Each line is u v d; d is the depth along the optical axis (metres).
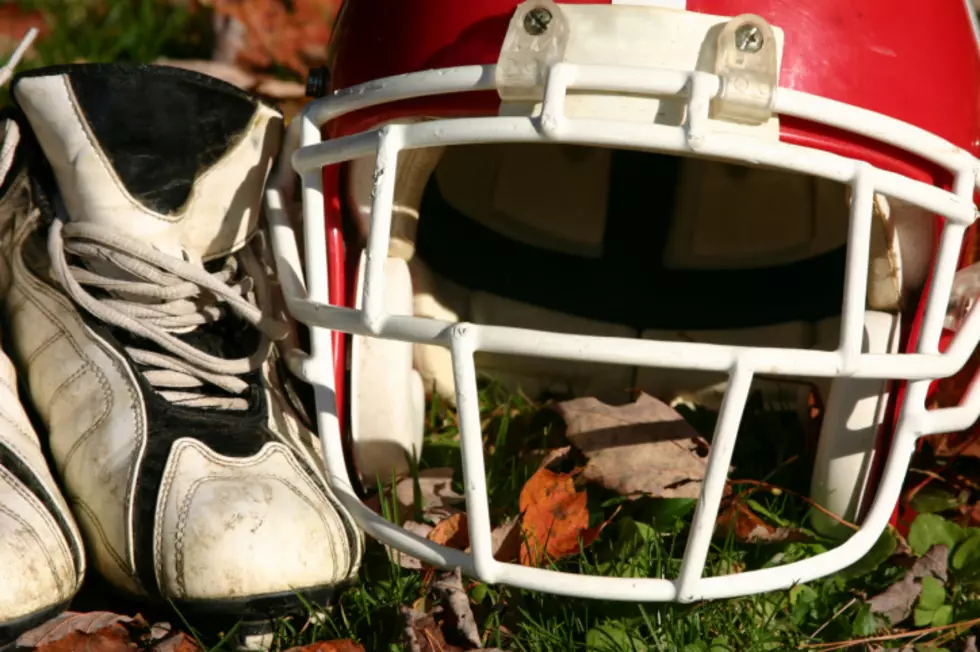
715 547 1.31
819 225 1.63
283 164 1.43
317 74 1.47
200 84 1.33
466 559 1.16
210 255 1.40
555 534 1.28
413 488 1.39
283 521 1.16
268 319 1.37
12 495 1.14
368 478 1.42
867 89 1.22
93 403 1.26
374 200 1.19
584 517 1.29
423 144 1.18
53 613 1.12
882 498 1.27
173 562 1.13
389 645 1.15
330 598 1.19
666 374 1.69
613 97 1.15
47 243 1.33
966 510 1.44
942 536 1.34
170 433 1.22
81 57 2.67
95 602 1.23
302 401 1.50
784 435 1.59
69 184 1.33
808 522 1.43
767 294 1.71
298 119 1.37
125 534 1.16
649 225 1.76
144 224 1.33
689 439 1.46
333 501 1.25
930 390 1.45
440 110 1.24
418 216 1.56
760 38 1.14
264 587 1.13
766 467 1.55
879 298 1.38
